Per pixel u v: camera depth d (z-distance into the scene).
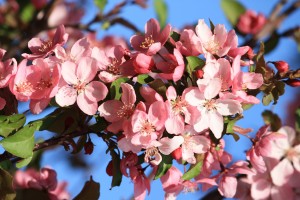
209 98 0.71
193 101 0.71
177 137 0.70
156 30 0.76
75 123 0.74
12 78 0.73
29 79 0.74
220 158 0.77
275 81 0.76
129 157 0.73
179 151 0.72
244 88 0.73
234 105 0.72
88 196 0.80
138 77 0.72
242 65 0.76
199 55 0.75
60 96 0.73
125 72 0.74
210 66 0.72
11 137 0.71
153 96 0.71
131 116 0.70
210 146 0.74
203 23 0.75
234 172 0.78
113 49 0.76
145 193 0.75
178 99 0.71
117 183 0.74
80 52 0.76
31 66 0.74
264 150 0.78
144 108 0.70
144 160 0.72
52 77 0.73
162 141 0.70
